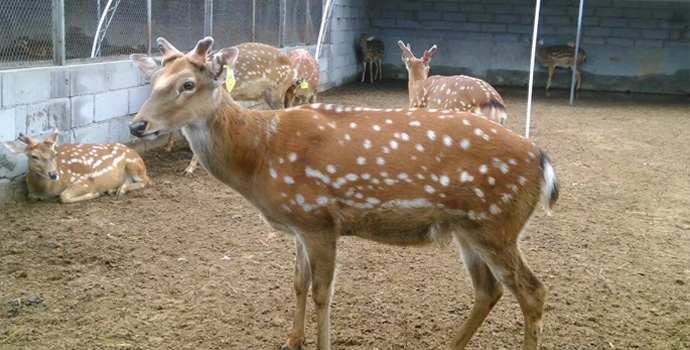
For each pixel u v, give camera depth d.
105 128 7.54
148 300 4.30
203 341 3.80
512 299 4.45
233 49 3.39
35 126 6.38
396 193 3.26
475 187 3.20
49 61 6.60
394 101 14.90
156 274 4.70
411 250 5.33
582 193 7.34
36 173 6.03
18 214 5.83
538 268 5.05
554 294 4.58
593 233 5.94
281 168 3.31
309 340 3.85
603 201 7.04
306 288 3.68
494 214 3.23
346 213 3.35
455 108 7.39
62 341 3.74
